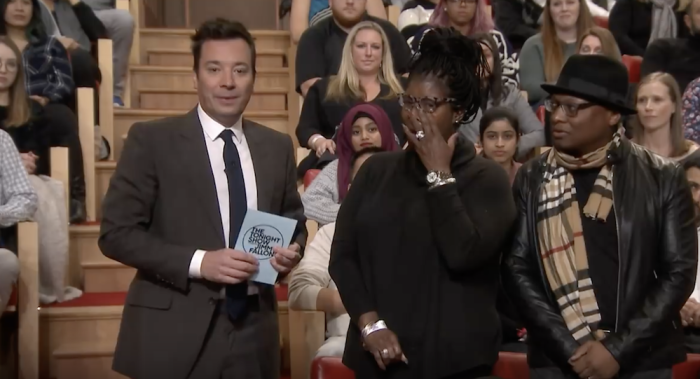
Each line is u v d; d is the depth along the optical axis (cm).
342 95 442
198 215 226
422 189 200
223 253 219
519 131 443
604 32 484
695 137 454
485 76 208
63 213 400
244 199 231
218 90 228
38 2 483
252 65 234
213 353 225
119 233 222
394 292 197
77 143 457
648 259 213
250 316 232
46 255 389
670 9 573
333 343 298
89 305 391
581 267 216
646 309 210
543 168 227
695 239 219
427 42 201
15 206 362
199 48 231
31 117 442
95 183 488
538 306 217
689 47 516
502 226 196
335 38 500
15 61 430
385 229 200
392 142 369
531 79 516
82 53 513
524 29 590
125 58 587
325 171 376
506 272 224
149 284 228
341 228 208
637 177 217
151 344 223
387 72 447
